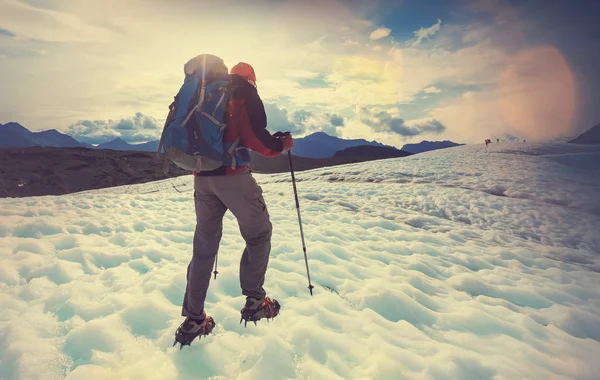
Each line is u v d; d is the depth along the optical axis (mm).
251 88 2418
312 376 2506
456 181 20188
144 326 2943
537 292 4941
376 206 12398
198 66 2465
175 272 4207
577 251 8297
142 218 7598
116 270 4145
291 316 3389
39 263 4160
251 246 2697
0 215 6559
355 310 3816
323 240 6797
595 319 4043
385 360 2684
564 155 31047
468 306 4141
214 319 3131
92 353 2500
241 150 2463
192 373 2400
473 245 7930
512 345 3289
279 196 13930
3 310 3016
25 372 2225
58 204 8641
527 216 12234
